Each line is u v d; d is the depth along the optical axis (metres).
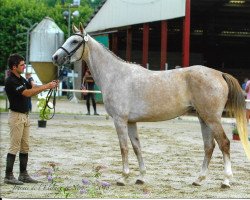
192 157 13.94
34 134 18.45
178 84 10.15
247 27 41.84
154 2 30.55
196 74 10.08
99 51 10.59
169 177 11.11
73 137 17.83
